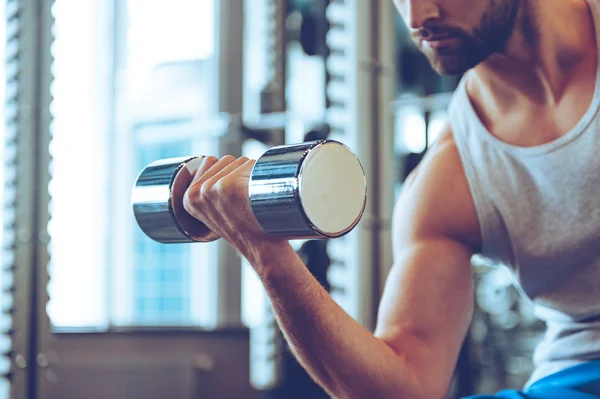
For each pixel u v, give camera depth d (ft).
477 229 3.84
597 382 3.40
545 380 3.62
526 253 3.70
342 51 8.70
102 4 13.55
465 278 3.79
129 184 14.14
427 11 3.40
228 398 12.39
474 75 3.86
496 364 12.08
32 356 7.17
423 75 13.56
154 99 14.29
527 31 3.44
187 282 14.60
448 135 4.01
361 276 8.18
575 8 3.52
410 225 3.91
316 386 10.23
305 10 11.96
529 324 12.00
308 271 3.00
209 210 2.75
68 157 13.19
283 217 2.51
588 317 3.62
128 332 12.72
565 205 3.50
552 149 3.44
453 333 3.69
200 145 13.66
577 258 3.56
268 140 11.69
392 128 8.64
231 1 12.98
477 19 3.39
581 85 3.44
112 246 13.67
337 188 2.54
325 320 3.11
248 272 13.00
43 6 7.39
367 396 3.34
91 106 13.50
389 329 3.64
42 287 7.23
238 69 12.94
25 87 7.29
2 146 7.29
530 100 3.57
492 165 3.71
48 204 7.34
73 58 13.09
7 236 7.20
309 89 11.96
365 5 8.46
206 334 12.59
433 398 3.50
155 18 13.98
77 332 12.57
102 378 12.37
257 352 10.26
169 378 12.27
